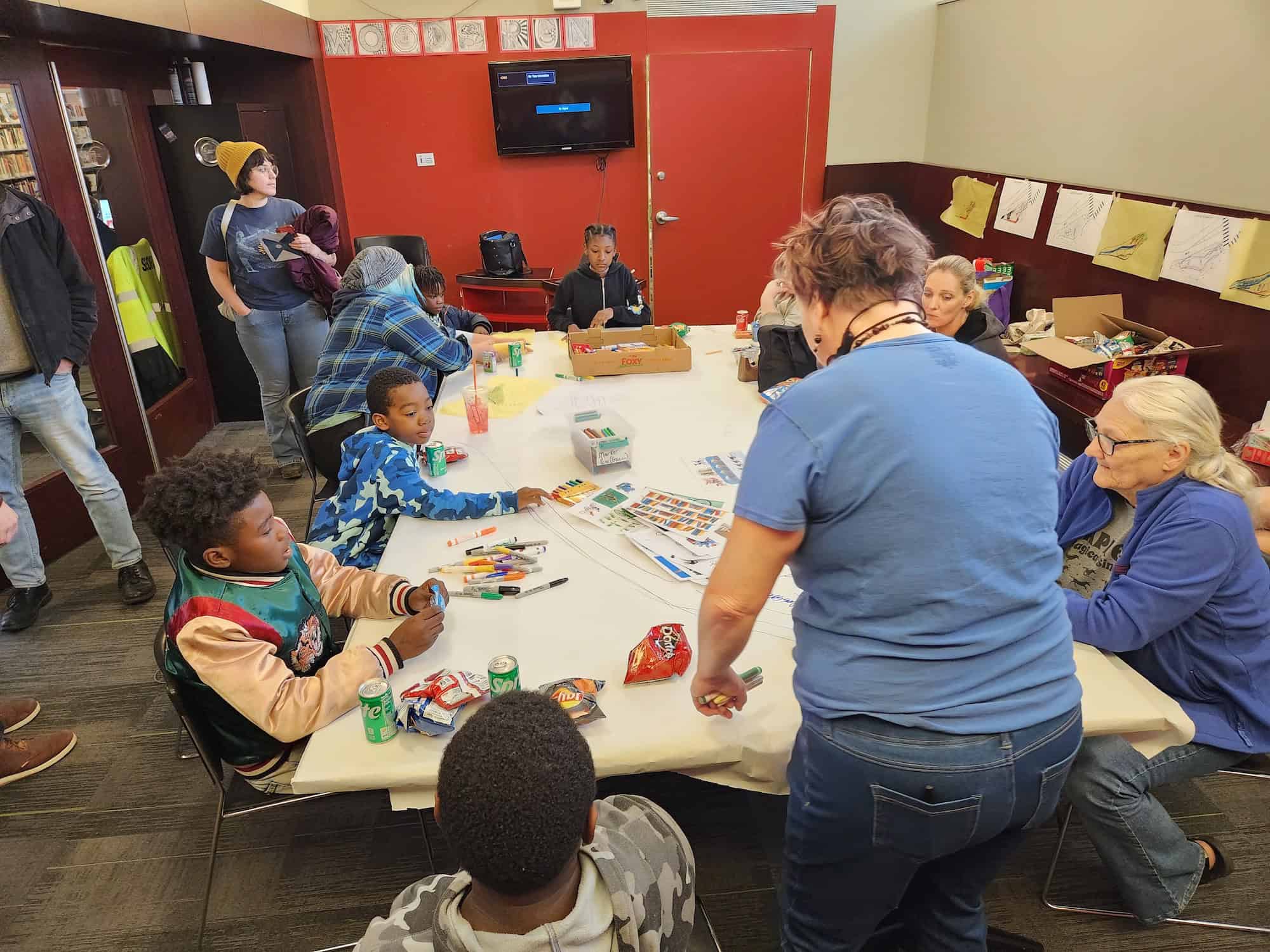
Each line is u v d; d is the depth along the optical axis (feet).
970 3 15.80
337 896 5.91
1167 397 4.78
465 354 9.48
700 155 17.81
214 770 4.92
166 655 4.67
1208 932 5.50
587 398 9.29
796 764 3.72
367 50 16.67
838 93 17.74
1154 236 10.73
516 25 16.63
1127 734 4.47
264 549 4.69
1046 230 13.19
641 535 6.12
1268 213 8.98
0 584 9.89
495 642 4.99
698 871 5.99
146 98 13.16
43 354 8.41
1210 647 4.99
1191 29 10.42
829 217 3.46
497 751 2.37
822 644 3.42
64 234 8.69
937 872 4.09
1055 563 3.43
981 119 15.79
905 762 3.21
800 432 3.15
